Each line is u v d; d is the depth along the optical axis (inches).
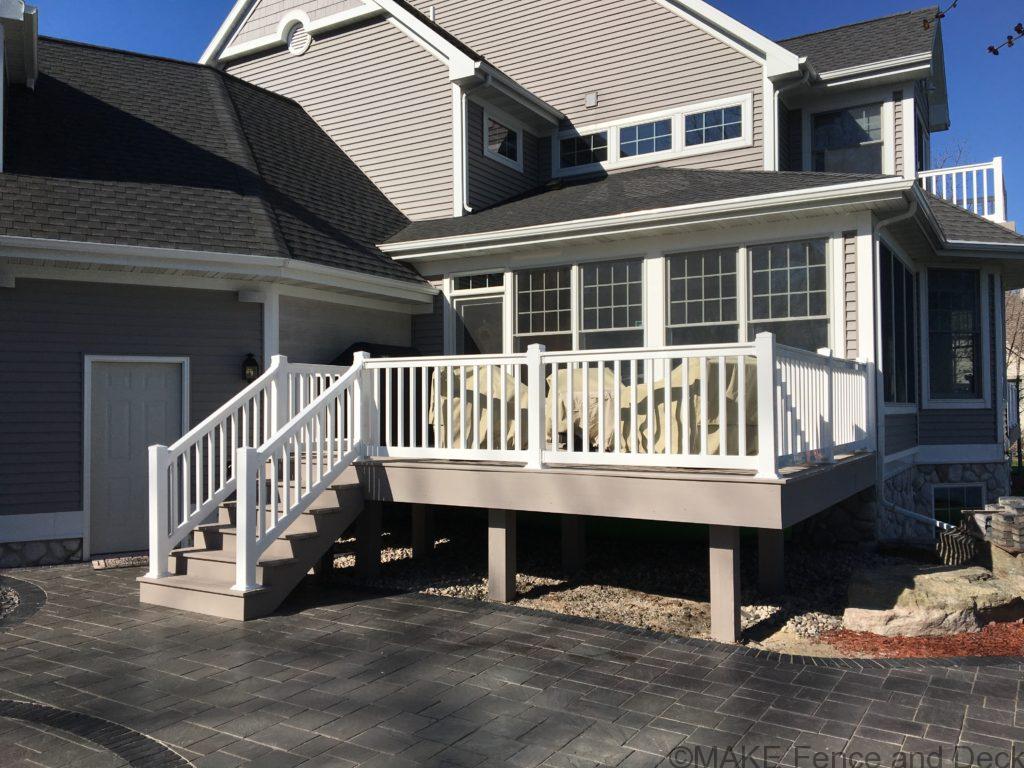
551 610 281.1
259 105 534.6
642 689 195.5
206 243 349.4
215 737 166.6
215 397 367.9
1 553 331.0
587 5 571.8
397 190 541.0
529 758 157.2
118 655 220.7
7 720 174.9
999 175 521.0
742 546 385.4
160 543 282.5
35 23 376.2
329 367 339.6
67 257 318.7
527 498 277.1
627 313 413.4
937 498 494.6
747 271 383.2
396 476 305.0
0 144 355.6
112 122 431.5
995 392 502.3
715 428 273.7
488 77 504.4
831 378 296.7
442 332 468.4
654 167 543.8
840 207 350.6
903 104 503.2
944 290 497.7
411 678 203.2
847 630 257.3
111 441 353.7
